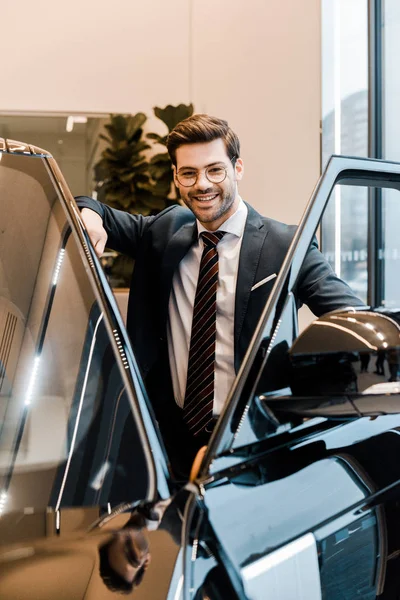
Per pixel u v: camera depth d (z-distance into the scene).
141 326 1.83
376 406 0.86
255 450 0.85
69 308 0.92
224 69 5.38
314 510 0.83
